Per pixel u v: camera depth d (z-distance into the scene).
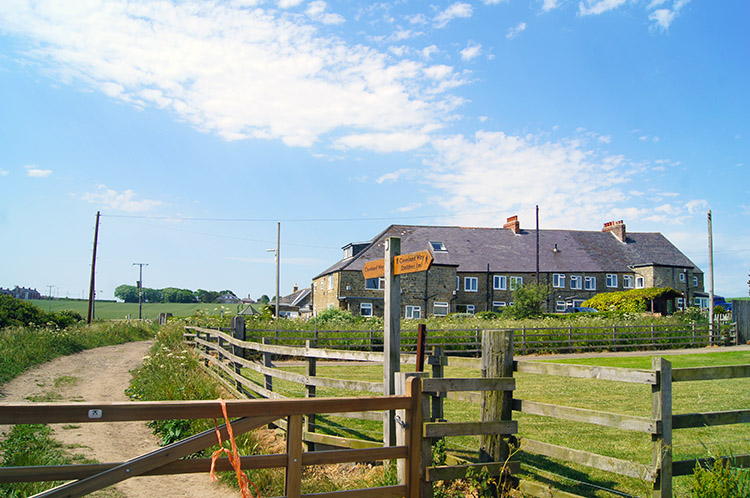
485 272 44.94
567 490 5.33
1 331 18.92
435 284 43.31
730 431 8.02
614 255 49.62
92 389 11.95
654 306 37.53
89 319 37.16
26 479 3.08
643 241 52.28
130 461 3.29
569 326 25.75
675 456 6.56
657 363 4.29
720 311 33.44
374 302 41.38
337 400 3.89
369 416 6.42
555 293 46.09
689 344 26.70
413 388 4.27
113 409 3.20
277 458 3.68
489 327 25.33
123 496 5.65
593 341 25.30
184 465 3.42
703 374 4.51
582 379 14.30
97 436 8.02
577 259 47.97
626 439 7.47
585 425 8.33
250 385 9.03
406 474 4.25
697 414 4.45
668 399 4.28
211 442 3.47
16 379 12.55
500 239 49.09
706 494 4.13
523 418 8.87
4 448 6.90
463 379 4.89
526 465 6.18
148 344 27.05
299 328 25.00
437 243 46.53
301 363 19.58
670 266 47.41
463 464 5.29
